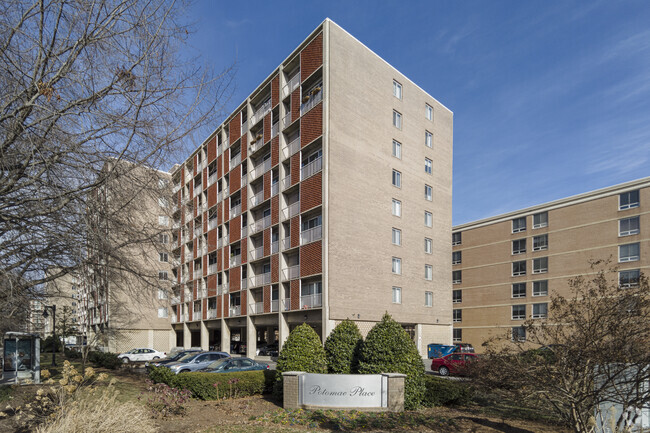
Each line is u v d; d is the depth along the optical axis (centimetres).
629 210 4141
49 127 728
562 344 838
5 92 738
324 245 2781
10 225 766
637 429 948
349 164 2989
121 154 807
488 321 5278
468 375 1123
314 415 1221
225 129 4244
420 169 3569
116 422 891
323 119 2914
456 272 5759
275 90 3491
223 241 4022
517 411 1319
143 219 975
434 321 3475
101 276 961
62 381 1005
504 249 5241
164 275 1096
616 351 770
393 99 3412
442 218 3719
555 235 4738
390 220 3228
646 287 808
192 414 1288
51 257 862
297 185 3117
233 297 3825
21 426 1000
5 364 1766
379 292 3056
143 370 2589
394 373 1316
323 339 2686
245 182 3784
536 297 4825
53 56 730
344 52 3073
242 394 1583
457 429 1130
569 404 886
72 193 795
